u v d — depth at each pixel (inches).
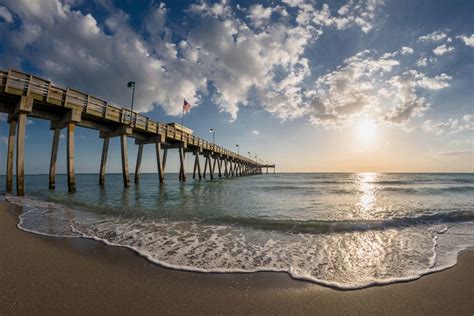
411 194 684.7
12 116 486.9
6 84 420.2
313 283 116.8
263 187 939.3
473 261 147.7
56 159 613.9
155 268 132.2
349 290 110.0
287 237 204.5
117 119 645.3
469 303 97.3
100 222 254.1
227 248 172.2
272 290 109.2
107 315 85.9
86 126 629.9
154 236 202.1
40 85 468.1
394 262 146.8
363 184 1325.0
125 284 111.3
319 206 415.8
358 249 172.7
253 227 240.1
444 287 112.5
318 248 174.2
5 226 220.4
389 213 345.4
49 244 169.8
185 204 413.1
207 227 239.0
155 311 89.6
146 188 761.6
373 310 92.8
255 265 139.7
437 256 158.1
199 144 1143.0
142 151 893.2
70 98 523.2
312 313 90.6
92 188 761.0
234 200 482.0
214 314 88.7
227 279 120.2
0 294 98.0
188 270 130.4
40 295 98.3
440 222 275.1
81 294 100.5
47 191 604.7
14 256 143.3
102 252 156.7
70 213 300.4
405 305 96.5
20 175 449.1
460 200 529.3
